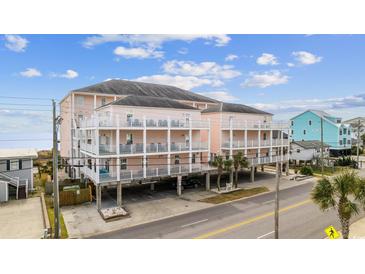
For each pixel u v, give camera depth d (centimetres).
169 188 2831
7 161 2625
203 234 1590
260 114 3628
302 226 1695
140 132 2541
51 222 1842
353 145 6309
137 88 3722
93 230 1700
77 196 2280
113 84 3606
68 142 3531
